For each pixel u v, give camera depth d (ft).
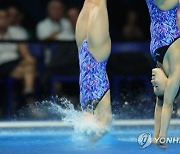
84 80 43.96
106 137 46.85
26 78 63.41
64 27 70.90
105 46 43.39
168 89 40.40
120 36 73.26
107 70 62.85
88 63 43.70
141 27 72.18
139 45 63.26
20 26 71.51
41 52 63.21
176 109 57.00
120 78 62.80
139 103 61.93
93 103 43.83
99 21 43.16
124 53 63.05
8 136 52.44
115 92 62.54
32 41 63.21
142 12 72.90
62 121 57.57
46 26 70.79
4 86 63.57
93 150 42.86
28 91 63.16
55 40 63.26
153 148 42.55
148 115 61.41
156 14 40.70
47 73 63.16
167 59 40.45
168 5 40.27
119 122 55.72
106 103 44.01
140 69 62.85
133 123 55.26
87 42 43.68
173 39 40.19
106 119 44.42
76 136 47.80
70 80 63.00
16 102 63.05
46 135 52.24
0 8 75.20
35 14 75.25
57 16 71.10
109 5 75.00
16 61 63.72
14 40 63.31
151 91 62.23
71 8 71.56
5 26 70.64
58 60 63.00
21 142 48.26
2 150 43.62
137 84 62.54
